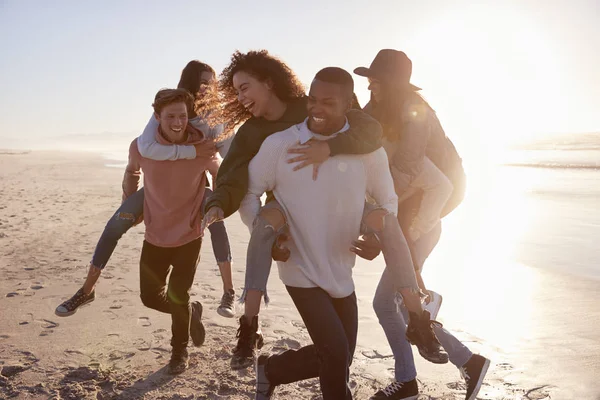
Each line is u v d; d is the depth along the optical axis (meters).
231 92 3.06
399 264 2.74
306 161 2.64
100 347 4.74
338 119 2.71
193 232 4.03
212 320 5.47
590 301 6.05
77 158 59.81
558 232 11.02
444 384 4.01
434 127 3.45
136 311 5.73
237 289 6.67
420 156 3.28
